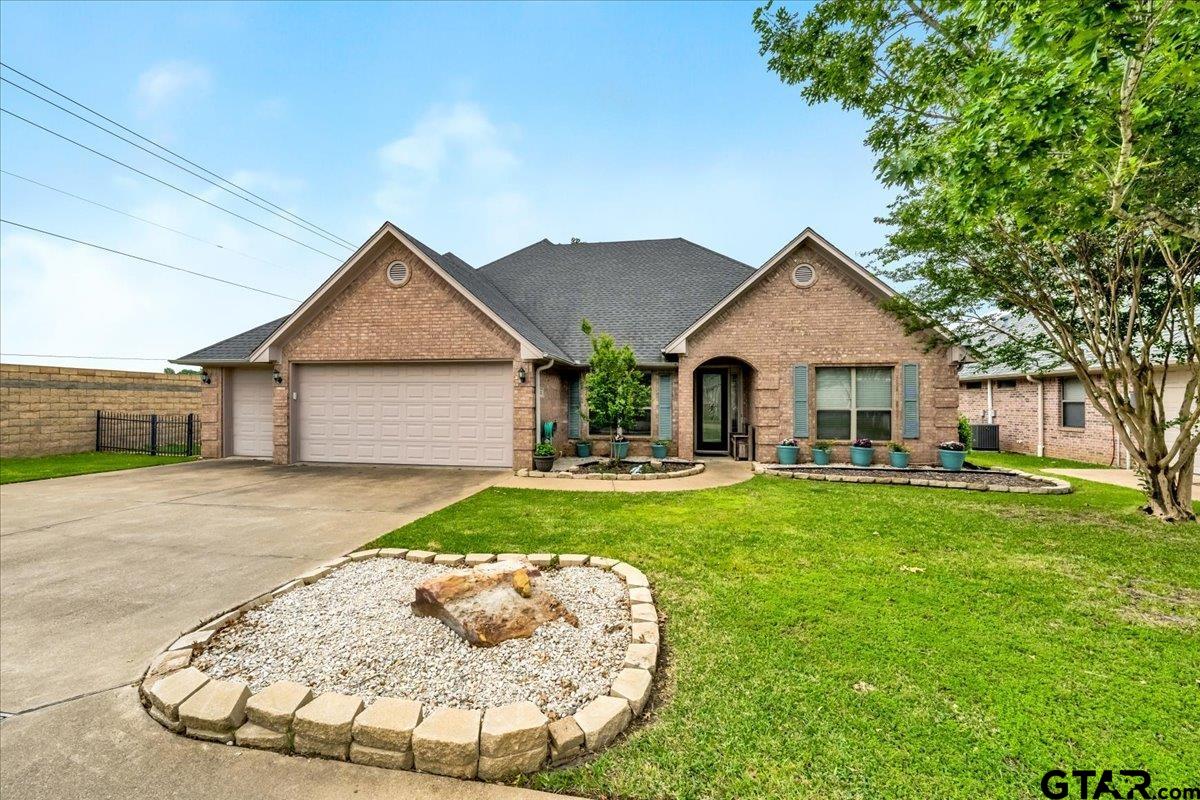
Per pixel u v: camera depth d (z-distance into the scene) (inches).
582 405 553.0
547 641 137.2
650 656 125.6
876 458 468.4
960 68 229.9
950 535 242.5
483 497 333.7
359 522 273.7
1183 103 170.4
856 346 470.6
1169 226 186.5
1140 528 257.0
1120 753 96.0
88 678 125.9
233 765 97.4
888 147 267.4
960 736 100.7
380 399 487.5
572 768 95.2
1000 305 335.6
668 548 221.6
